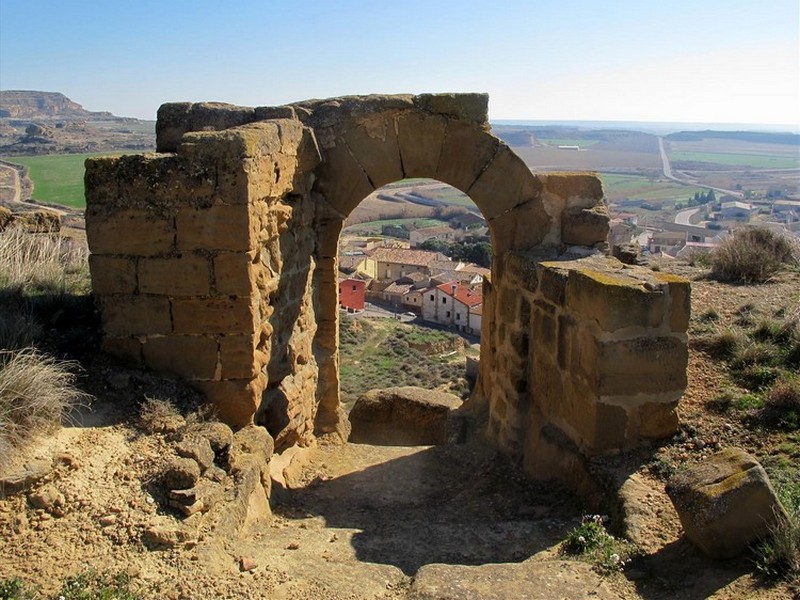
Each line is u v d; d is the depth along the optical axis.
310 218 6.55
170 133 6.31
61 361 4.74
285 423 5.67
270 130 5.12
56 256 8.02
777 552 3.35
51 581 3.23
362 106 6.62
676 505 3.78
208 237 4.77
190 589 3.32
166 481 3.97
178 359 4.96
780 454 4.50
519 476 5.82
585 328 4.93
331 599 3.42
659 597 3.40
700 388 5.49
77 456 4.01
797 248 9.30
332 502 5.49
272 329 5.47
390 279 39.34
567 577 3.59
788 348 5.87
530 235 6.77
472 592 3.43
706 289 7.96
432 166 6.78
